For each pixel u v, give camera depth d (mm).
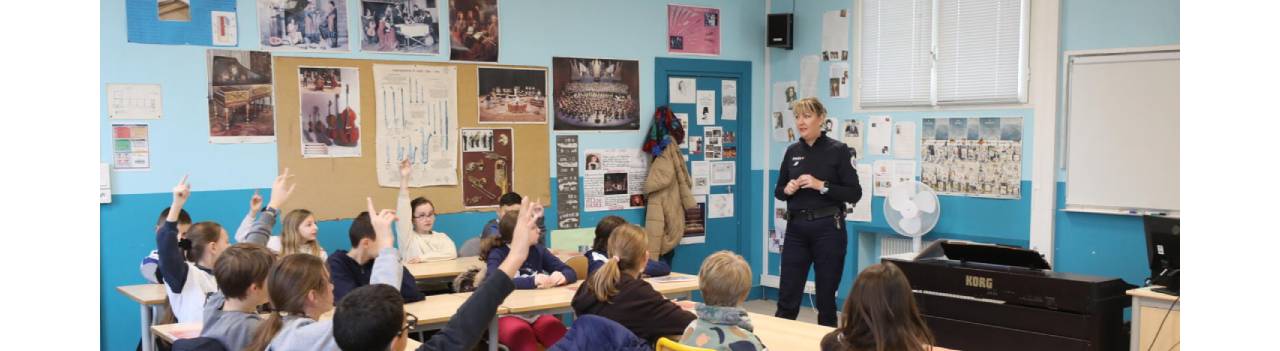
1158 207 5918
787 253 6086
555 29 7203
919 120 7207
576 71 7316
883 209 7441
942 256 5359
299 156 6223
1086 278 4715
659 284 5121
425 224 6289
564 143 7281
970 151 6883
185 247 4578
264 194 6113
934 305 5176
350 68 6367
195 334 3771
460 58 6781
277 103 6133
